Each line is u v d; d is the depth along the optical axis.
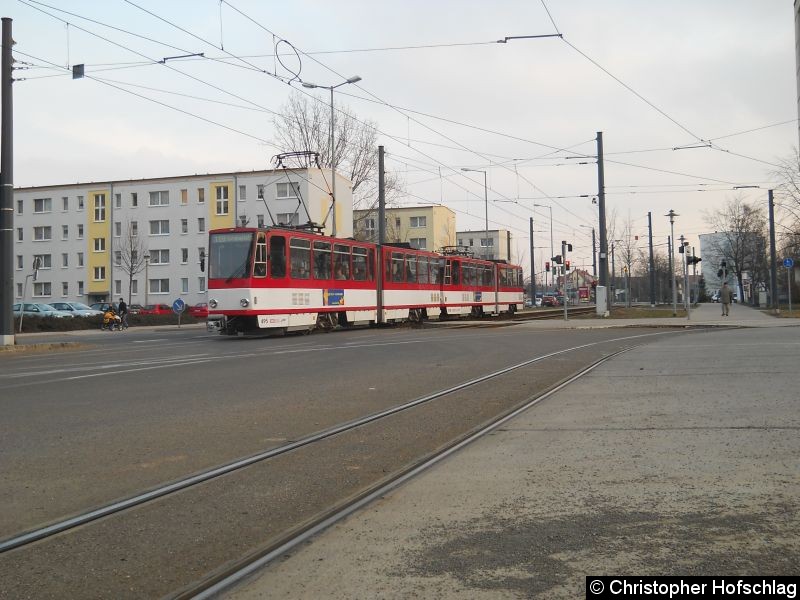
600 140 37.19
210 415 9.49
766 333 23.75
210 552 4.57
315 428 8.63
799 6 49.19
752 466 6.26
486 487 5.93
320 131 50.81
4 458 7.11
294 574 4.14
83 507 5.55
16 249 74.44
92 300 72.19
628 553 4.30
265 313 25.23
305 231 28.23
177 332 37.41
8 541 4.75
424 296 36.66
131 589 3.99
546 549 4.42
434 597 3.77
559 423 8.74
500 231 121.88
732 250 67.19
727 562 4.11
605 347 20.05
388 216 75.44
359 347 20.69
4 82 23.31
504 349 19.69
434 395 11.17
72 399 10.95
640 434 7.83
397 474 6.45
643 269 93.50
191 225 68.69
